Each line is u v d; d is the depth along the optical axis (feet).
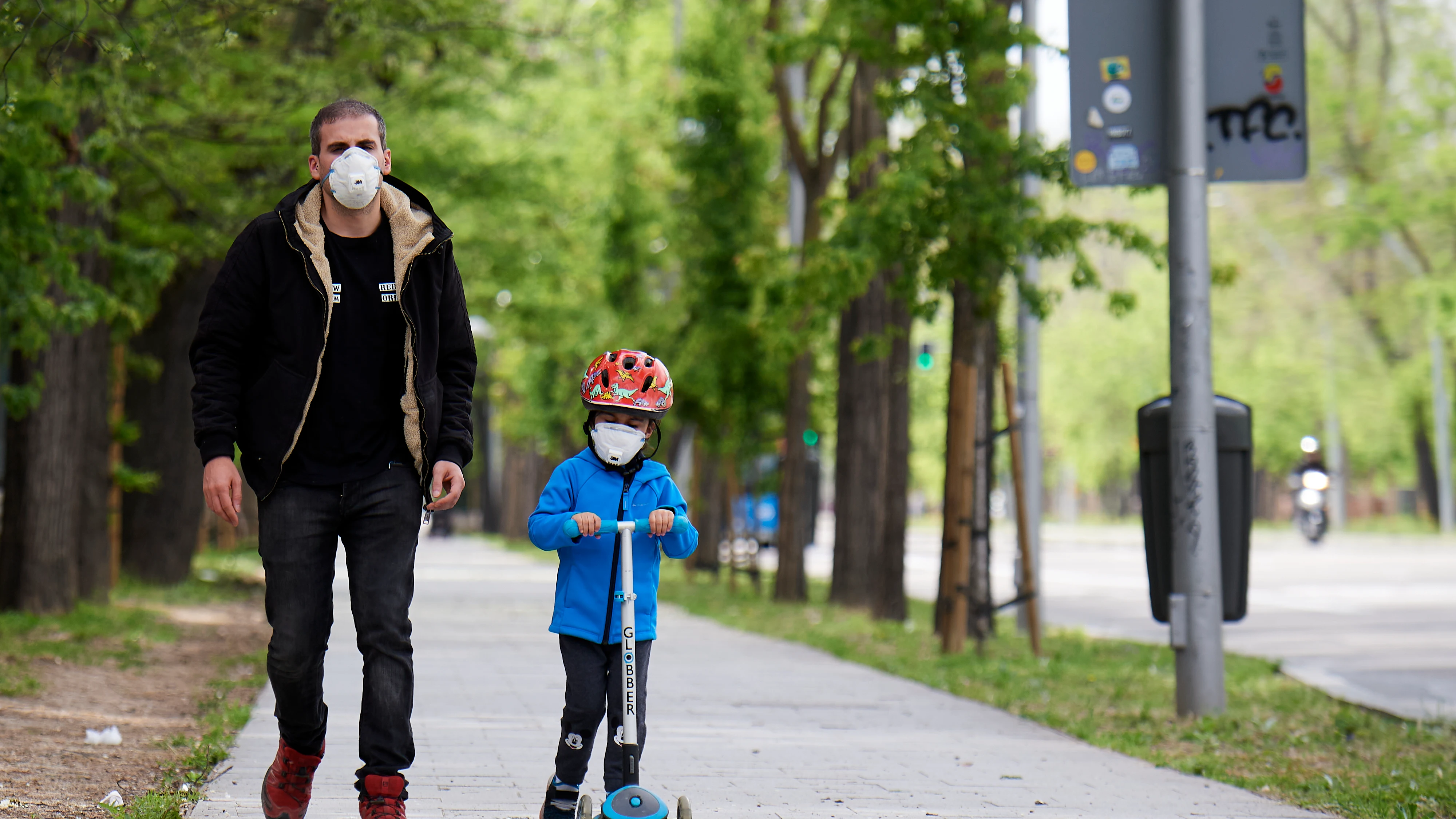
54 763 84.84
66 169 134.72
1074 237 167.94
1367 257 564.71
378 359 57.26
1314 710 127.65
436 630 201.87
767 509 401.90
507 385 636.07
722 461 357.82
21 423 186.09
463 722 110.01
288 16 206.08
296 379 56.49
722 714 119.14
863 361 201.16
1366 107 491.72
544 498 64.54
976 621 175.32
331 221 57.41
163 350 266.98
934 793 84.84
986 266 168.14
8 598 183.83
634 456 64.64
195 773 83.30
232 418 56.65
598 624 64.03
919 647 180.75
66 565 185.57
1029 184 188.14
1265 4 126.52
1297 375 649.20
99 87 129.39
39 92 129.70
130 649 155.94
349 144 57.57
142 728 102.89
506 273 272.51
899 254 172.04
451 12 179.42
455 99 219.82
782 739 105.91
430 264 58.23
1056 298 173.27
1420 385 620.08
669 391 65.10
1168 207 123.24
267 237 57.00
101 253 183.42
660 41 334.65
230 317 56.80
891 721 117.70
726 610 252.21
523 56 210.79
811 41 189.16
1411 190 495.00
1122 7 127.75
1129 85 127.75
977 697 135.74
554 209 292.40
